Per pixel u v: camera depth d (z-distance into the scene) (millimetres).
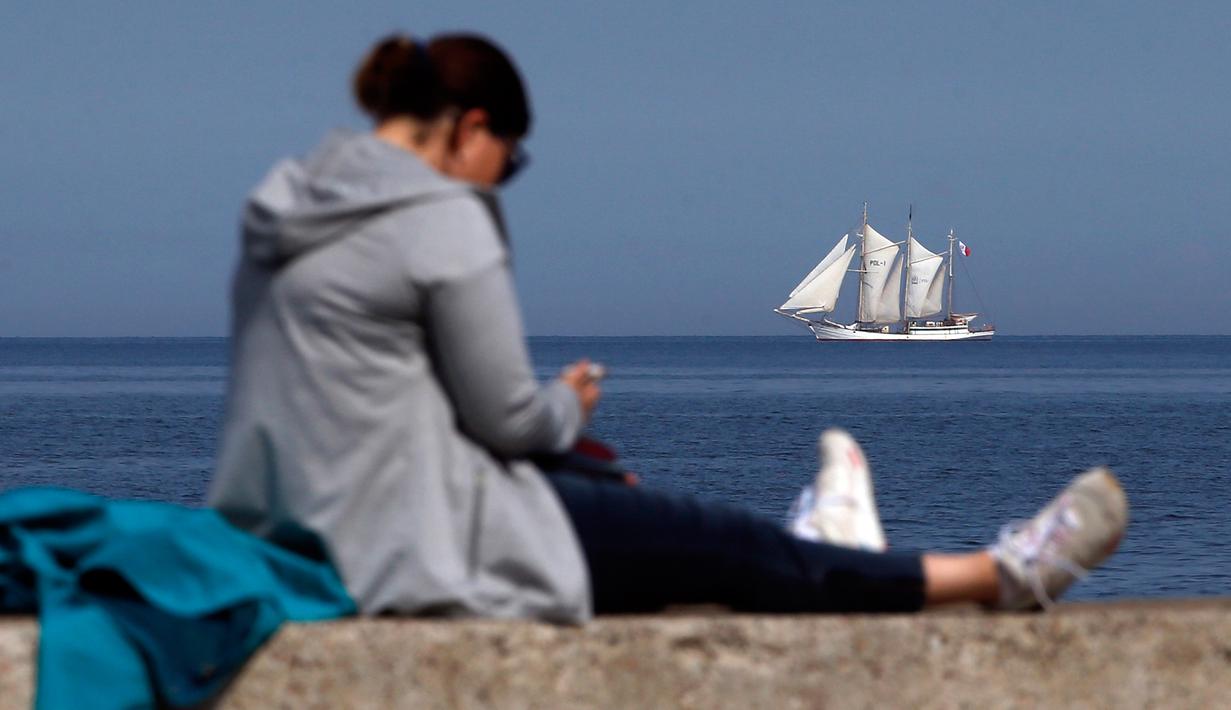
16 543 7836
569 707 7844
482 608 7707
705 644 8031
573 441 8633
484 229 7781
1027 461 146500
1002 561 8703
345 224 7652
